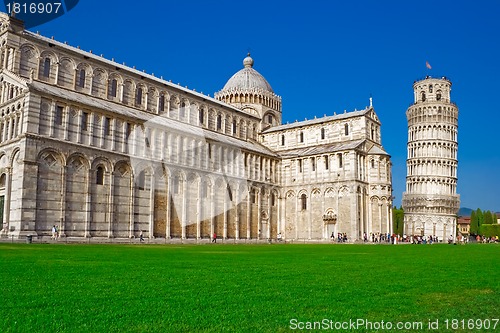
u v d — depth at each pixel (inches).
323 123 4143.7
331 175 3789.4
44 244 1914.4
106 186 2679.6
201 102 3914.9
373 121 4015.8
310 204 3892.7
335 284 711.7
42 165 2397.9
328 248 2210.9
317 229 3811.5
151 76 3742.6
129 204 2760.8
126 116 2817.4
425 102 6018.7
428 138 5949.8
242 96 4611.2
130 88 3385.8
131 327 424.5
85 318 453.7
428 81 6171.3
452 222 5831.7
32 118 2390.5
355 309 521.0
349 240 3582.7
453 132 6023.6
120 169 2760.8
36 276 737.0
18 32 2768.2
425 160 5910.4
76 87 3038.9
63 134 2519.7
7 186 2425.0
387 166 3873.0
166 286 657.6
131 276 763.4
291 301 558.9
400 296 611.5
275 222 4008.4
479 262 1231.5
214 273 836.0
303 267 1000.9
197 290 626.2
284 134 4402.1
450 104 6023.6
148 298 560.4
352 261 1218.6
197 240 3002.0
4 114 2605.8
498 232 5959.6
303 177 3976.4
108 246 1908.2
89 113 2659.9
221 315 478.6
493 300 593.9
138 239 2711.6
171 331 414.3
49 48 2923.2
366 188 3777.1
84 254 1285.7
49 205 2401.6
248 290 634.8
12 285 638.5
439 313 510.6
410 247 2524.6
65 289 614.2
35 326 420.2
